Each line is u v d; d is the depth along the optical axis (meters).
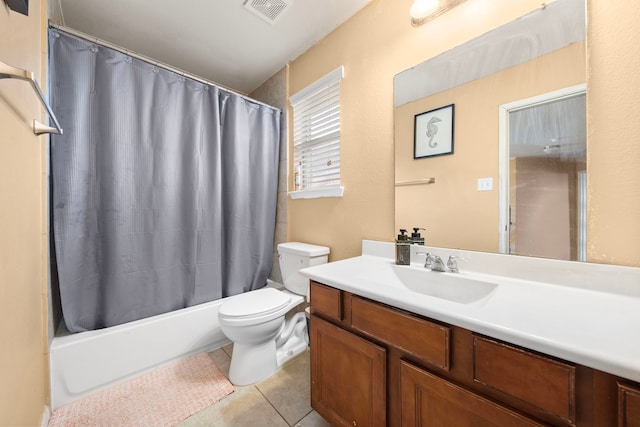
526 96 0.95
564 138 0.87
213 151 1.78
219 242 1.82
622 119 0.78
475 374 0.63
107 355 1.35
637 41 0.76
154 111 1.55
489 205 1.03
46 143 1.15
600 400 0.48
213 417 1.18
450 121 1.15
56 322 1.37
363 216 1.54
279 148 2.21
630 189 0.77
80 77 1.31
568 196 0.87
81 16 1.55
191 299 1.71
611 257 0.80
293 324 1.77
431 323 0.71
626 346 0.48
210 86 1.77
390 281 1.12
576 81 0.85
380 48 1.43
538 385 0.54
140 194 1.51
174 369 1.51
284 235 2.16
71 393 1.25
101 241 1.40
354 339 0.92
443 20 1.18
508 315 0.63
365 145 1.51
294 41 1.81
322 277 1.03
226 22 1.62
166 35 1.74
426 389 0.72
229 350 1.73
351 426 0.94
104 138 1.39
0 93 0.63
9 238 0.70
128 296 1.47
